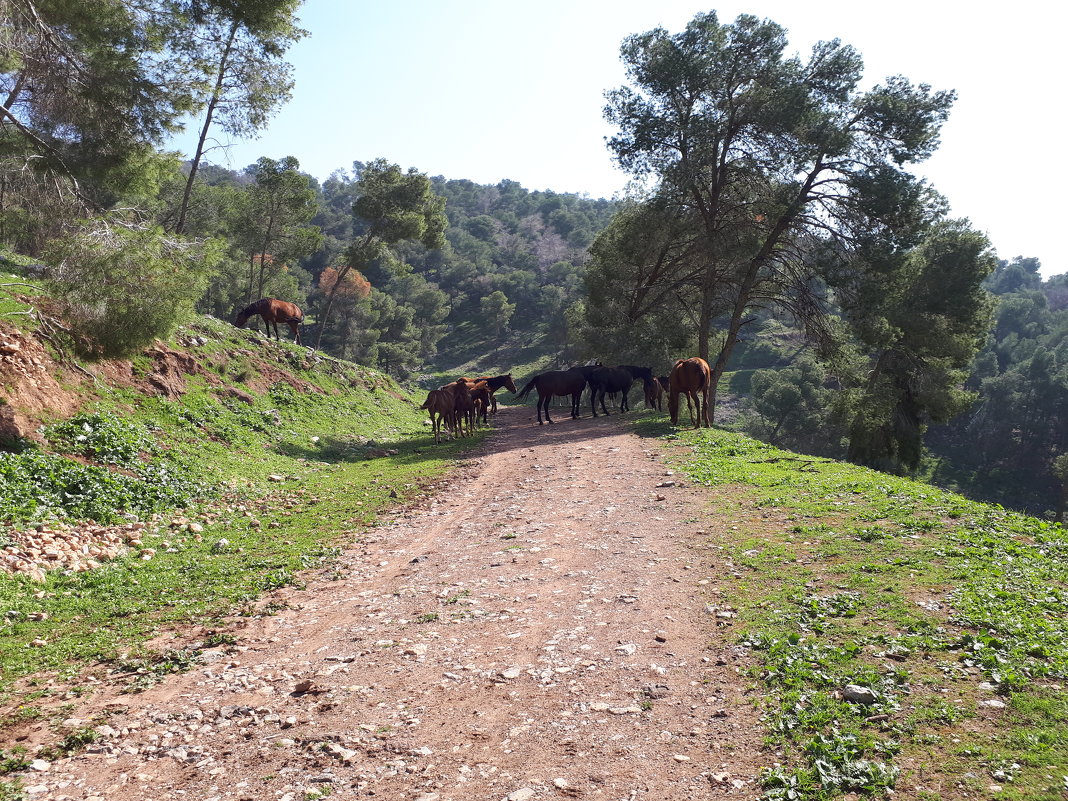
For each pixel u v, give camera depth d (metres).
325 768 4.96
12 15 13.76
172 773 5.04
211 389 21.66
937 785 4.05
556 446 21.52
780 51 28.77
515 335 124.88
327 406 26.83
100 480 12.91
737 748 4.77
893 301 29.94
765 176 30.36
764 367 100.50
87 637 7.72
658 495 13.03
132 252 13.04
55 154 15.37
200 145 28.73
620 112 30.56
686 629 6.89
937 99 27.64
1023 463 85.56
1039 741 4.30
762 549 9.04
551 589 8.48
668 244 35.06
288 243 46.66
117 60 15.01
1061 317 127.62
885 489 11.39
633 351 38.50
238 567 10.28
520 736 5.20
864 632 6.16
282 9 19.83
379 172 44.84
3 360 14.02
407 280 119.75
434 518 13.14
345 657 6.98
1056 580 6.95
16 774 5.03
